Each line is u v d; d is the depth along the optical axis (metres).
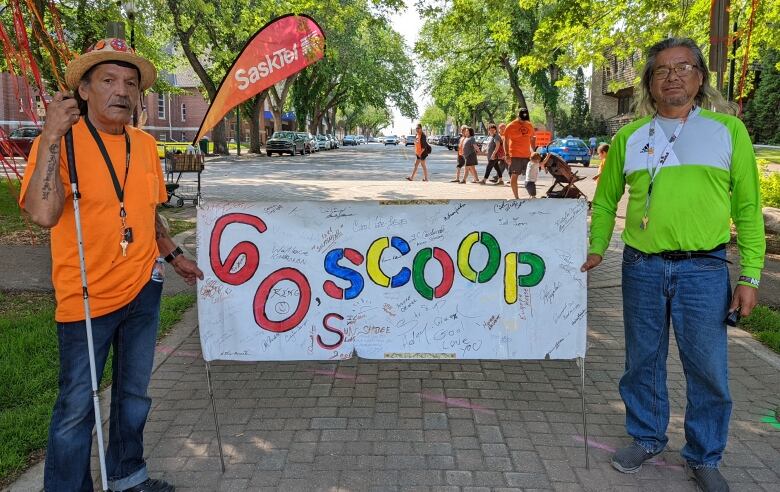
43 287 6.52
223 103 5.95
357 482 3.06
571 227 3.17
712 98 2.94
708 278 2.82
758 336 5.07
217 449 3.37
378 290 3.25
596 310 5.96
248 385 4.23
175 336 5.11
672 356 4.73
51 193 2.27
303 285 3.24
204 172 22.00
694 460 3.01
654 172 2.87
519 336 3.23
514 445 3.42
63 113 2.27
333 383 4.27
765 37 10.75
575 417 3.76
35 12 4.71
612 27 12.44
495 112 71.25
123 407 2.78
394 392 4.12
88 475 2.68
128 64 2.55
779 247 8.50
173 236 9.17
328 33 34.72
